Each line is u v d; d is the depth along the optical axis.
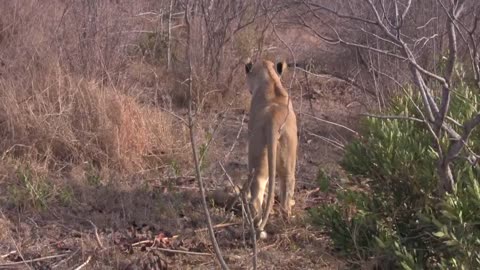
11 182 10.32
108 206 9.93
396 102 8.66
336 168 11.31
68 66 13.00
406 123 7.98
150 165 11.31
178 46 15.38
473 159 7.08
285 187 9.42
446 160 6.77
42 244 8.91
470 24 10.36
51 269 8.36
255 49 15.62
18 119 11.15
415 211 7.52
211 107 14.22
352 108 14.02
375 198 7.77
